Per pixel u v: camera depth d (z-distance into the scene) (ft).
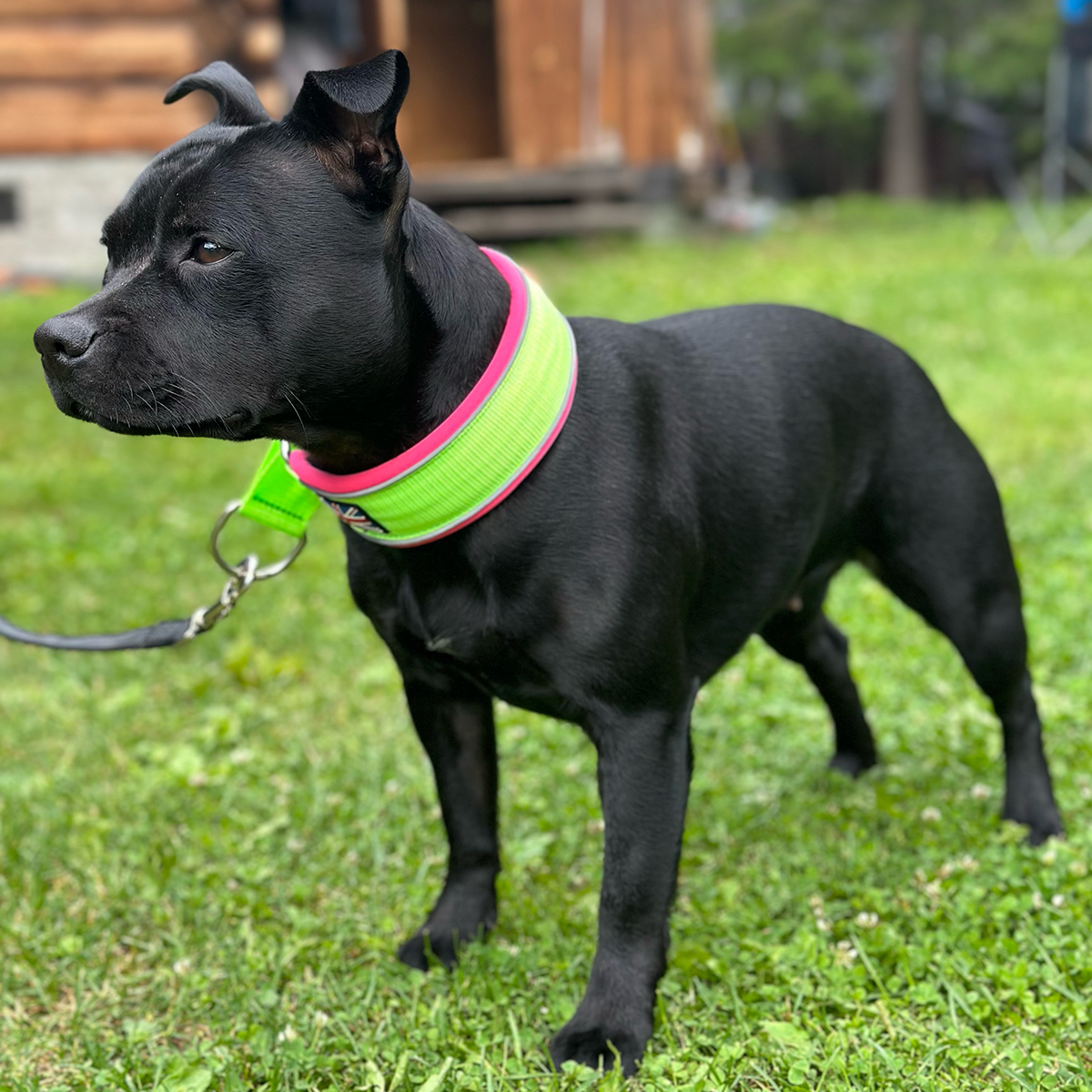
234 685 5.73
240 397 3.06
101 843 4.54
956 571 4.10
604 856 3.49
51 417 10.57
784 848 4.33
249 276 3.02
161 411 3.04
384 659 5.90
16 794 4.89
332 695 5.60
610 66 19.85
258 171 3.03
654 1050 3.51
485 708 3.85
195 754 5.03
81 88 15.08
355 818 4.63
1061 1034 3.43
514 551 3.29
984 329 12.84
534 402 3.25
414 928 4.08
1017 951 3.71
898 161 36.11
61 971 3.94
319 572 6.94
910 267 17.31
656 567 3.40
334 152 3.05
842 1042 3.43
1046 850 4.14
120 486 8.79
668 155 20.33
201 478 8.95
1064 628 5.62
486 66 22.80
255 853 4.46
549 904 4.12
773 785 4.75
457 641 3.41
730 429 3.71
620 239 20.13
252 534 7.61
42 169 15.21
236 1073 3.44
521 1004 3.69
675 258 18.17
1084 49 23.98
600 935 3.52
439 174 19.20
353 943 4.05
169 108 15.19
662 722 3.44
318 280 3.03
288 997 3.82
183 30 14.98
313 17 21.18
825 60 36.09
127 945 4.09
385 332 3.09
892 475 4.08
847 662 4.68
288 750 5.15
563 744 5.02
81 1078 3.54
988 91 34.73
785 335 3.96
